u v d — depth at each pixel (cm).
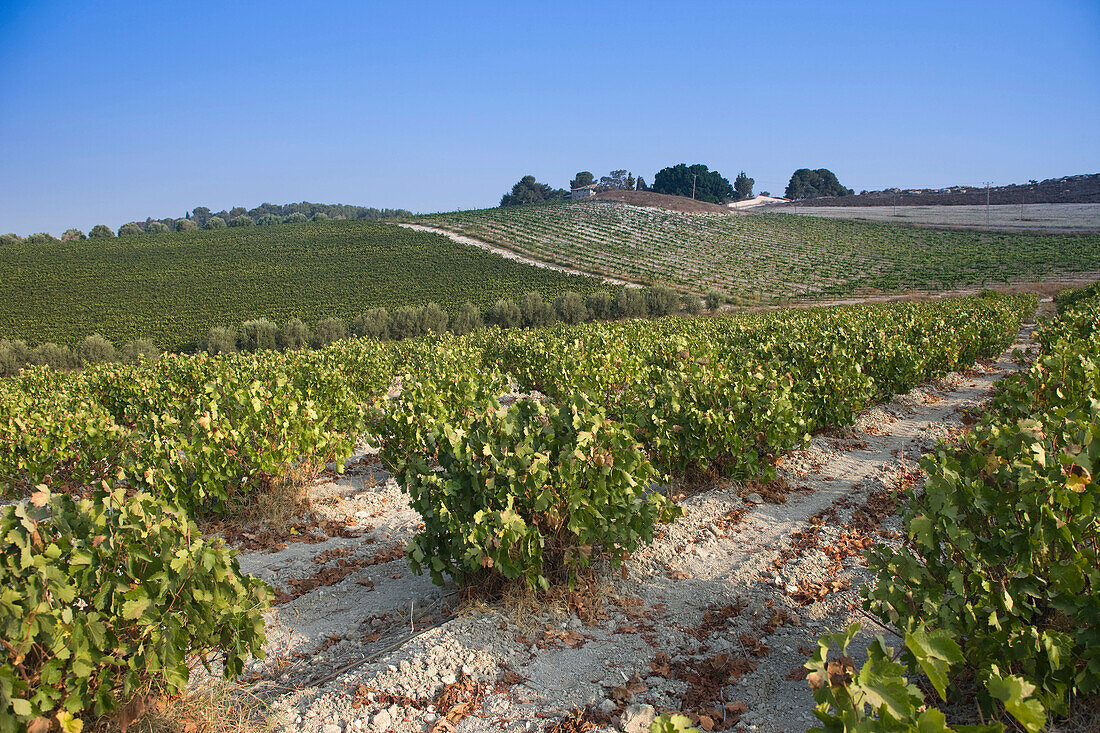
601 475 507
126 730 340
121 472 698
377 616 502
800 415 841
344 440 841
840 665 269
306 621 499
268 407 791
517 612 472
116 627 339
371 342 2477
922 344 1418
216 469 694
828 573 550
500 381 1171
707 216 10631
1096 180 11200
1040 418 569
